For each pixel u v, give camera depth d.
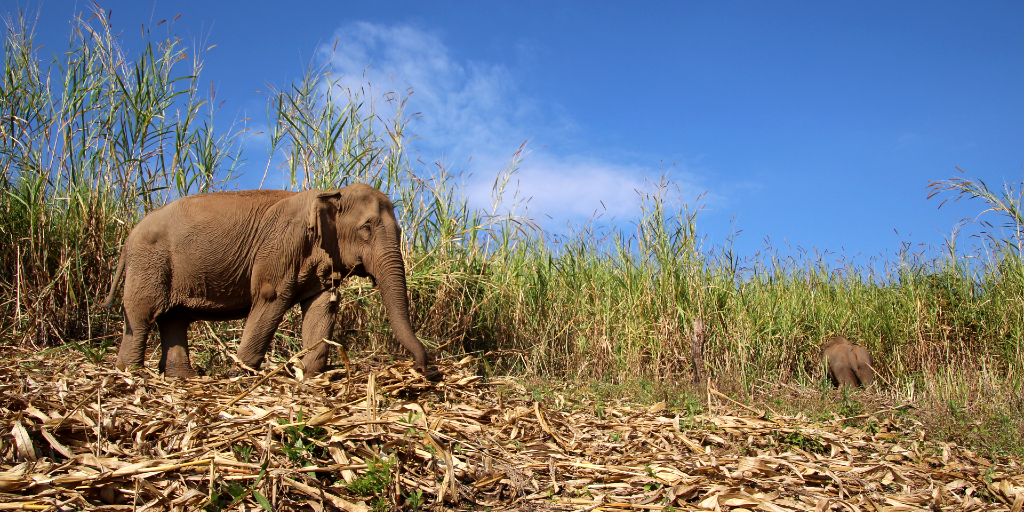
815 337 9.20
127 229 7.07
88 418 3.35
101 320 7.02
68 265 6.52
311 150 7.73
